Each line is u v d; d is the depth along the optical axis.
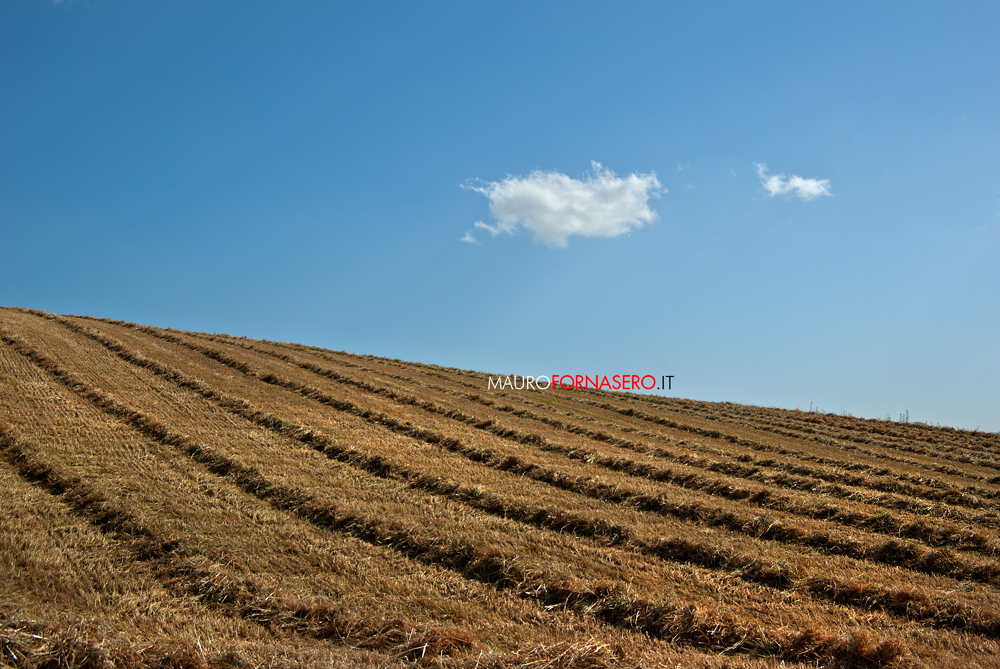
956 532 11.66
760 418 26.92
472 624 7.84
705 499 13.34
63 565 8.57
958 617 8.36
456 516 11.37
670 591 8.89
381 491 12.45
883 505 13.95
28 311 33.62
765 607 8.62
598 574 9.34
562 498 12.76
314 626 7.52
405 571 9.24
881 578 9.70
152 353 25.62
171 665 6.41
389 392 23.47
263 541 9.80
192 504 10.99
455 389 27.34
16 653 6.28
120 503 10.61
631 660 7.02
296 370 26.77
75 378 19.17
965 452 21.55
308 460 14.16
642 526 11.29
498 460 15.27
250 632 7.41
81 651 6.44
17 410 15.59
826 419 28.16
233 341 34.31
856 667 7.16
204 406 18.31
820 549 10.93
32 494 10.92
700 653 7.40
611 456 16.25
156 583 8.40
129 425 15.55
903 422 28.50
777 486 15.19
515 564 9.25
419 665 6.77
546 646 7.21
